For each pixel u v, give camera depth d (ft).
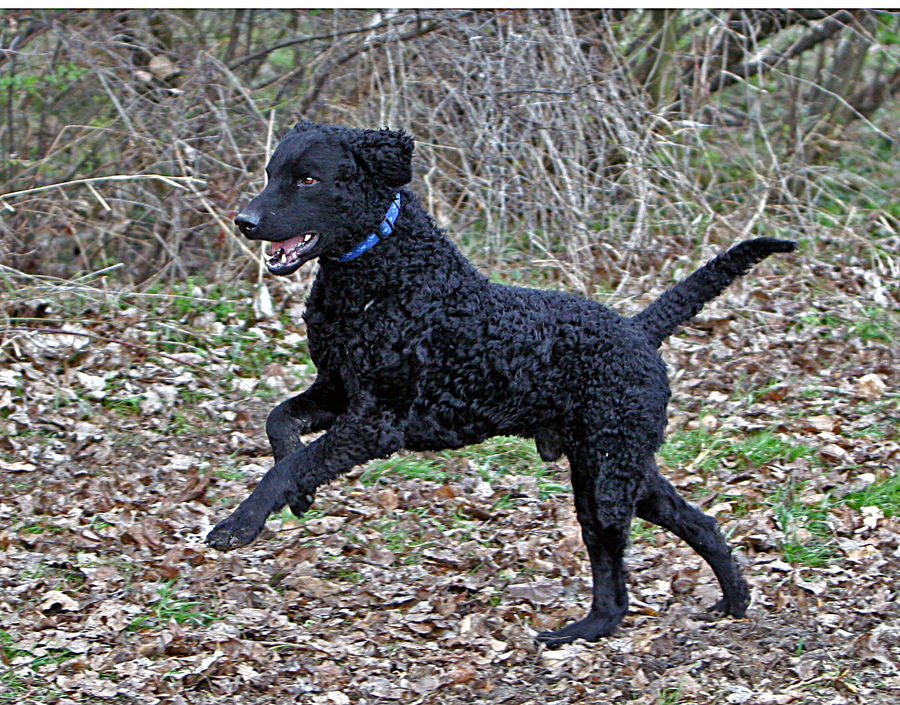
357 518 21.63
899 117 44.29
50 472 22.75
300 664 16.29
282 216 15.37
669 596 18.98
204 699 15.30
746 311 31.55
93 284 31.83
